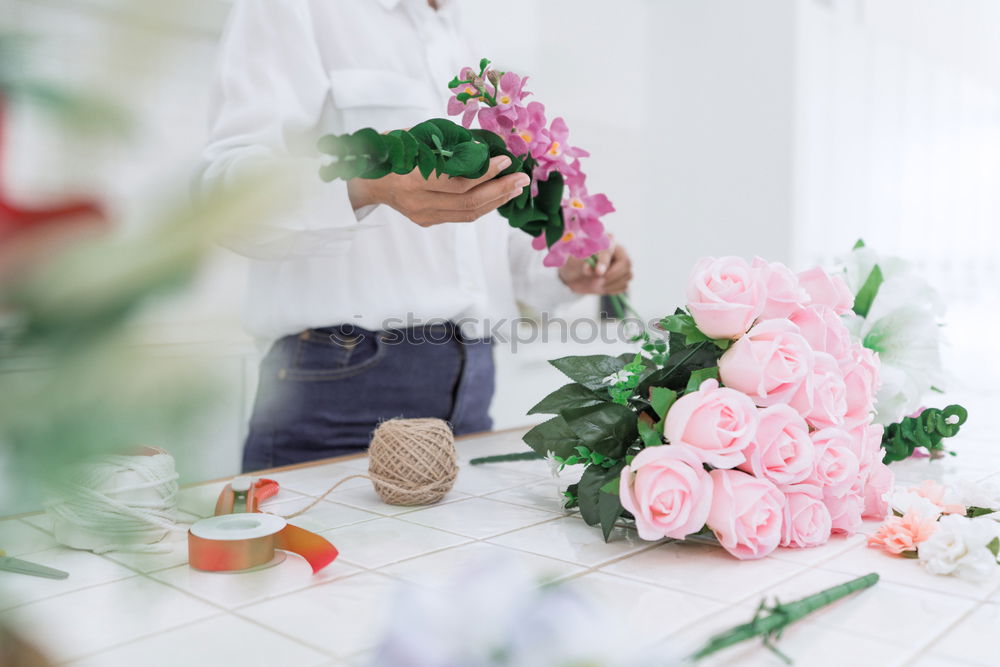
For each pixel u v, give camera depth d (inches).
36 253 5.8
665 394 24.9
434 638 11.2
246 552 22.9
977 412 59.8
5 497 6.2
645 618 19.9
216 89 43.5
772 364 25.0
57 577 21.8
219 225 5.8
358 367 48.5
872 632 19.2
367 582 22.4
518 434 48.5
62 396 6.2
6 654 10.9
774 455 24.8
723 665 17.3
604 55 115.9
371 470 31.6
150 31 5.5
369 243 48.1
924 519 25.4
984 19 112.5
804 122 115.9
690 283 26.2
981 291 114.7
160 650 17.8
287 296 46.5
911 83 116.3
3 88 5.6
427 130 30.2
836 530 27.9
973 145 114.2
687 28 122.6
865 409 28.3
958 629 19.4
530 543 26.4
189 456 6.3
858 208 119.0
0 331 6.2
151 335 6.2
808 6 115.2
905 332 35.0
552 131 37.2
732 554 24.8
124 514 19.2
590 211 40.4
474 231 52.2
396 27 50.1
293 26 44.8
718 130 121.0
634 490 24.9
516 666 10.8
